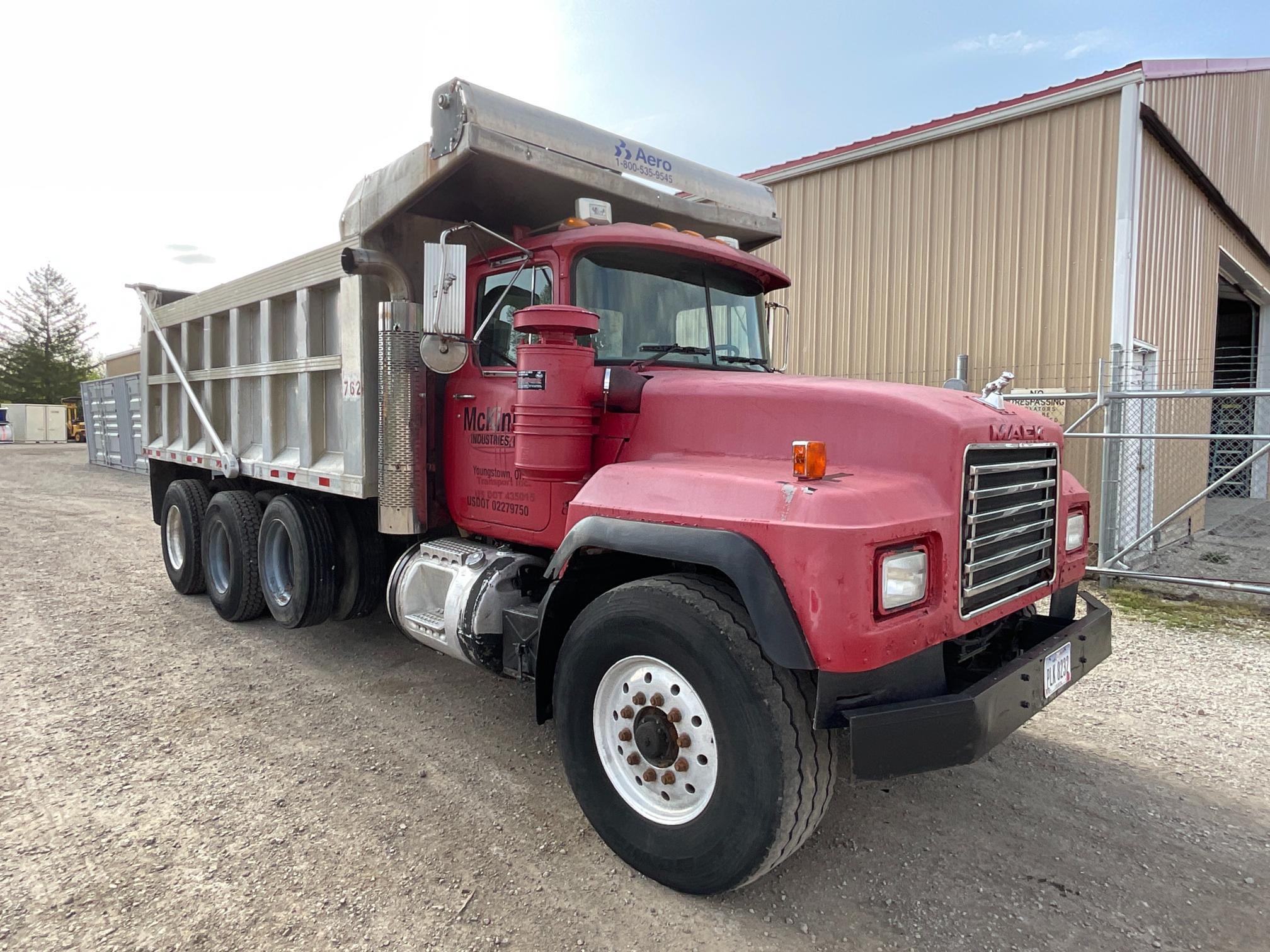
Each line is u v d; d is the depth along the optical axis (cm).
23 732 408
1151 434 732
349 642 575
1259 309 1606
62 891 276
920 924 266
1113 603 681
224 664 522
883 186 1012
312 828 319
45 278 6034
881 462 281
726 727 256
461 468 432
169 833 314
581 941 255
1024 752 400
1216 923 268
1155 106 875
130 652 546
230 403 641
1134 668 524
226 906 269
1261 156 1375
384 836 314
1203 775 376
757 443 309
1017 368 912
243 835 313
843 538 237
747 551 251
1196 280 1070
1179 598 695
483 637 376
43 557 888
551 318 324
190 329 707
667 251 397
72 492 1591
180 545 713
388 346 433
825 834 321
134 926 258
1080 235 861
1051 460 333
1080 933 262
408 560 453
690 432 328
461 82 366
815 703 259
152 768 370
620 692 298
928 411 276
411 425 436
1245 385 1583
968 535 279
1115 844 317
